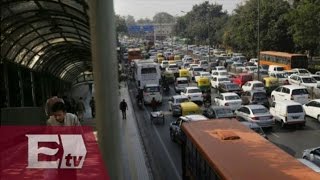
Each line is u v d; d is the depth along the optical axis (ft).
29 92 87.86
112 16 15.80
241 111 91.86
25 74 85.92
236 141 42.06
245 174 31.53
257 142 41.39
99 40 15.61
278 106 94.02
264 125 87.61
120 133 16.55
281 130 89.86
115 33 16.07
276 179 29.99
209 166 37.29
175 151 77.10
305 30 191.01
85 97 154.40
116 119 16.25
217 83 162.61
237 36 273.54
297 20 192.44
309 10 186.80
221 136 43.73
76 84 188.65
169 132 94.38
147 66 160.86
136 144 81.61
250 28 251.39
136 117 116.16
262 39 244.42
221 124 51.26
